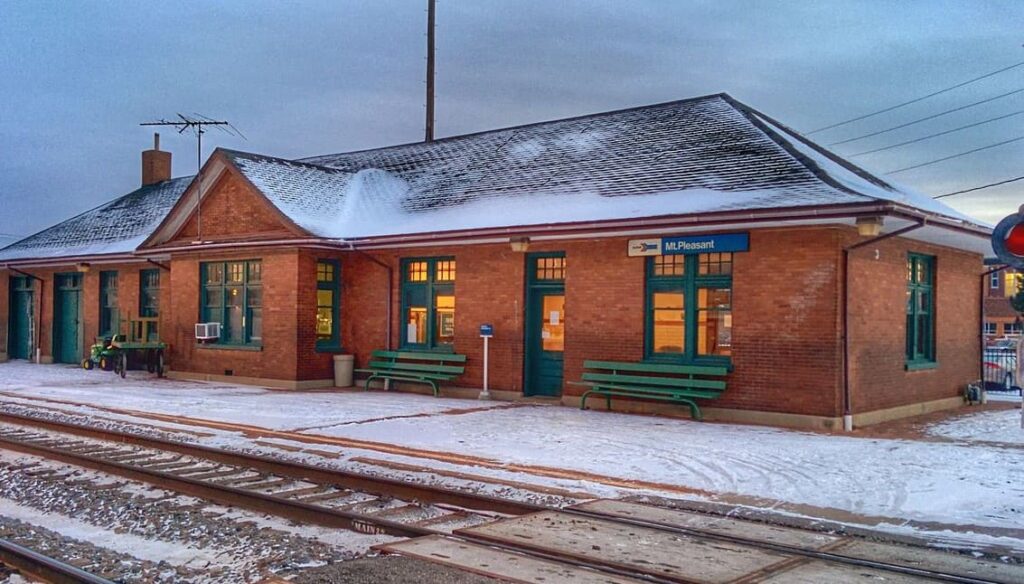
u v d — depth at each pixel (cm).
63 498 923
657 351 1611
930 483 963
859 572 605
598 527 737
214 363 2230
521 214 1781
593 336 1680
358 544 730
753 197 1474
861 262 1470
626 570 601
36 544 738
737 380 1491
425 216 2028
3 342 3033
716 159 1733
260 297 2145
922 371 1684
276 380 2066
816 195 1410
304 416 1538
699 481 976
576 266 1708
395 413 1579
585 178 1880
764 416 1459
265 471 1056
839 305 1401
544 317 1825
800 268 1430
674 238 1567
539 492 920
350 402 1767
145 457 1157
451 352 1931
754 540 696
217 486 906
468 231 1736
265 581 586
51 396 1869
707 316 1555
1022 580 593
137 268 2628
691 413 1534
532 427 1397
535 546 663
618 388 1595
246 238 2136
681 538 702
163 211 2953
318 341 2094
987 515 818
